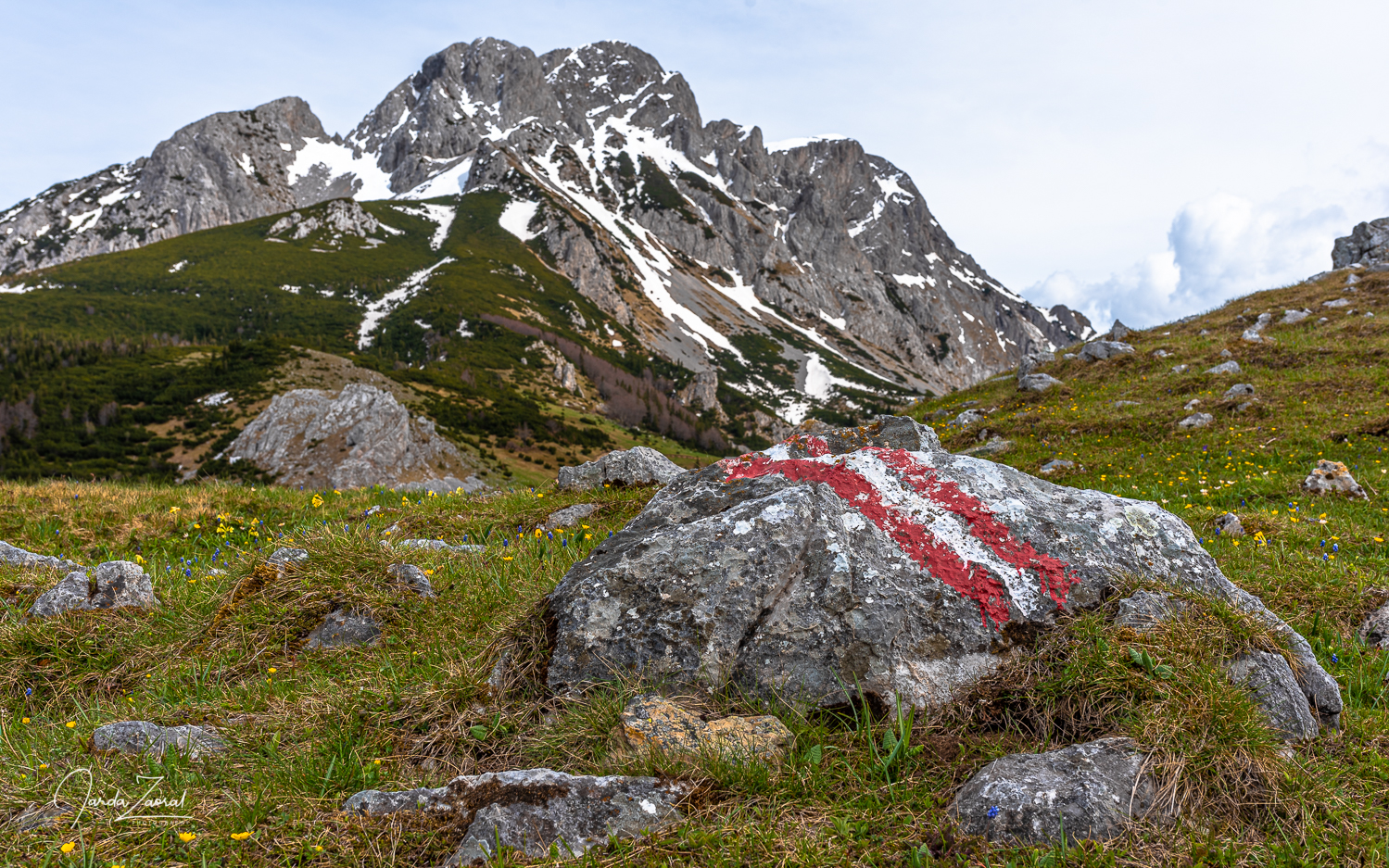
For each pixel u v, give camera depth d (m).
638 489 12.74
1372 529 10.73
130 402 139.62
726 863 3.40
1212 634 4.65
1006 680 4.63
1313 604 6.97
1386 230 37.88
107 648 6.65
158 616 7.18
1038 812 3.56
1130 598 4.92
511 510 12.40
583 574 5.31
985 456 21.56
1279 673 4.56
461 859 3.52
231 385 143.38
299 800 4.02
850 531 5.29
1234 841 3.53
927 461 5.90
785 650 4.77
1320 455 16.11
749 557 5.05
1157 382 24.20
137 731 4.82
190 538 11.88
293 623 6.76
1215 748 3.92
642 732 4.23
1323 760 4.23
